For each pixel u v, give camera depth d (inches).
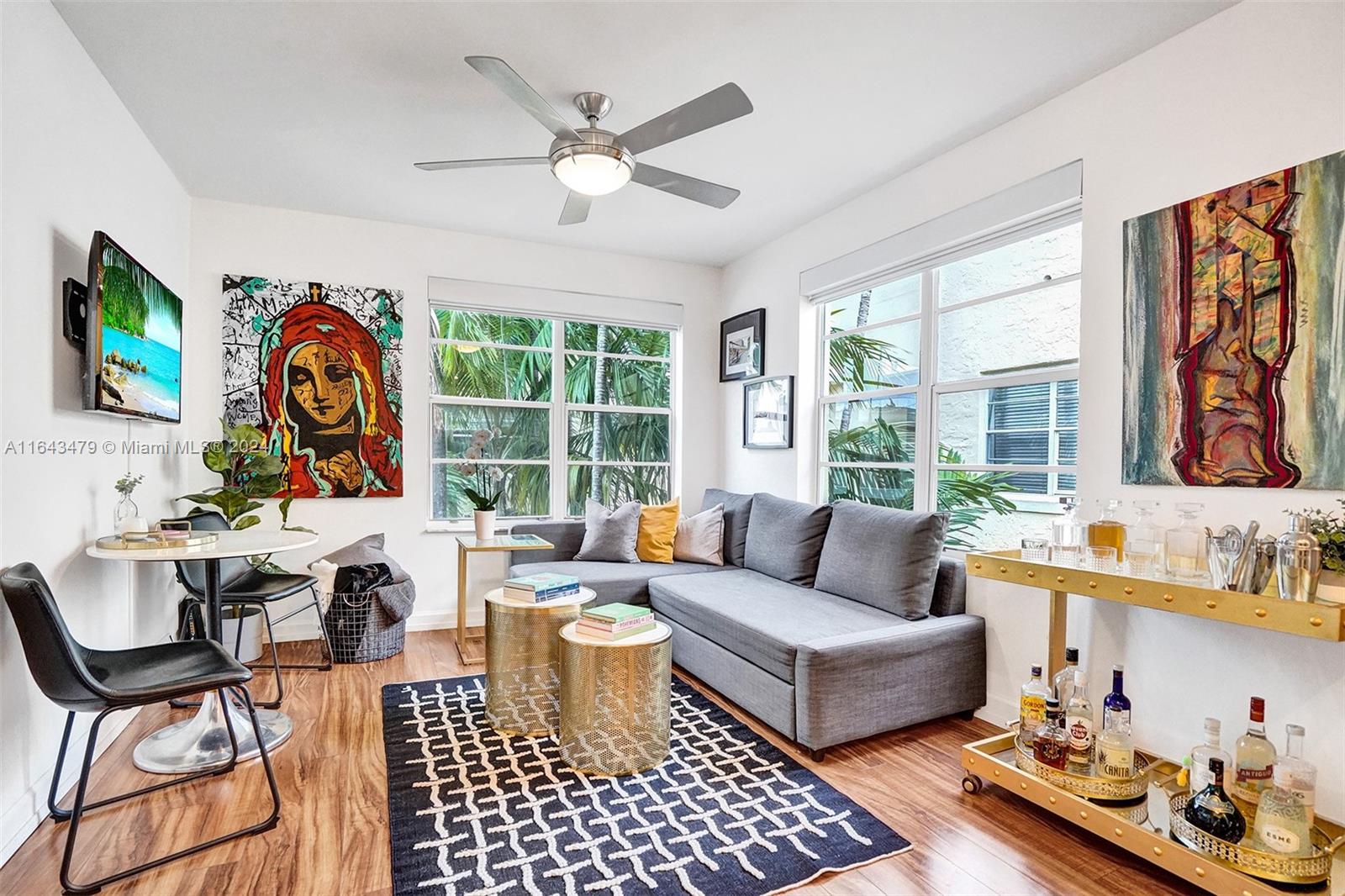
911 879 69.2
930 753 99.2
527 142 118.2
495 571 173.2
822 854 72.9
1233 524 80.4
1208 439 82.4
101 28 86.4
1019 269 113.9
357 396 157.9
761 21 84.1
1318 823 71.2
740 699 111.0
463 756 95.6
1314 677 72.9
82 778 65.6
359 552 146.3
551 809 81.7
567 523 172.7
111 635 100.1
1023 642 106.6
